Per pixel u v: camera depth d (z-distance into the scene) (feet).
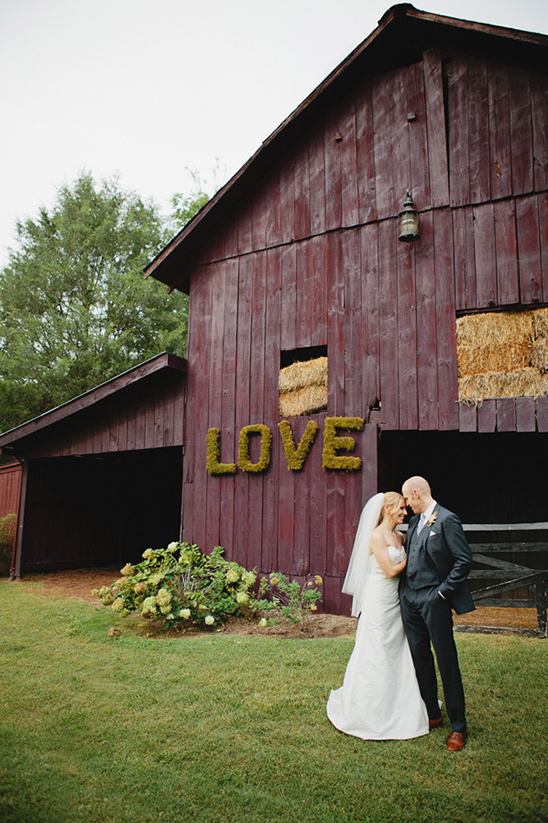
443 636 11.35
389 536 12.63
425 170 24.93
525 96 23.44
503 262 22.80
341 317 25.94
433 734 11.74
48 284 88.69
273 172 29.22
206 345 30.04
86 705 13.94
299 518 25.48
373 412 24.50
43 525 38.86
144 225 96.94
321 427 25.59
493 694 13.56
